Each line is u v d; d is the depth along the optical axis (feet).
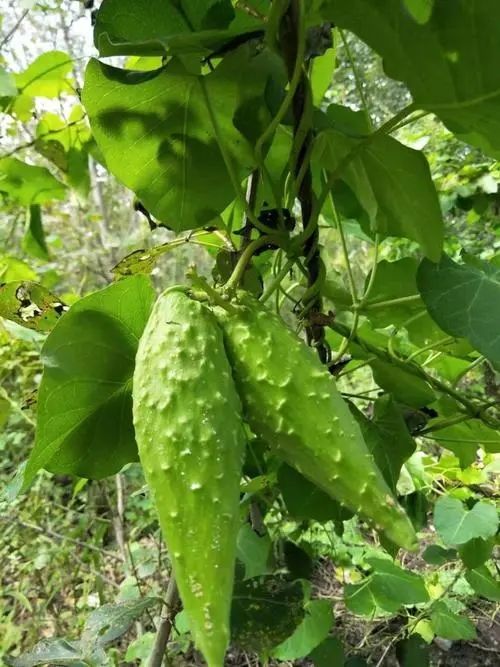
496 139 0.48
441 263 0.56
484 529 0.85
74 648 0.61
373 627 1.15
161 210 0.62
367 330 0.82
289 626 0.58
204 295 0.44
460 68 0.43
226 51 0.47
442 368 0.90
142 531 1.67
